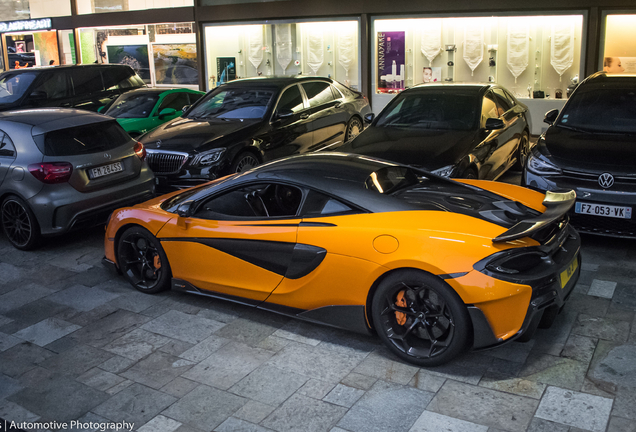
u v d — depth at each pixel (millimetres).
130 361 4059
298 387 3637
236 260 4445
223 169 7535
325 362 3920
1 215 6625
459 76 12586
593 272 5203
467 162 6371
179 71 16062
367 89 13430
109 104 11094
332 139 9641
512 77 12086
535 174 5852
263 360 3988
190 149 7492
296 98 9047
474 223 3701
